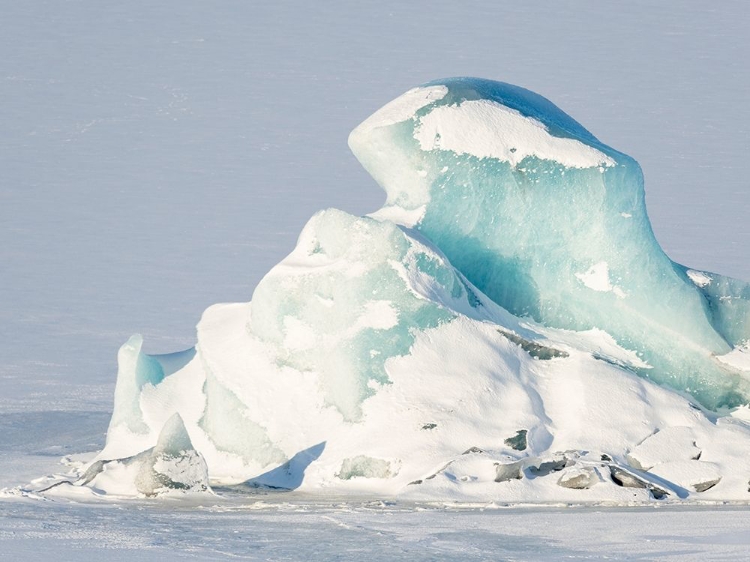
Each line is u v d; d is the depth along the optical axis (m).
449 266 59.53
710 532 45.88
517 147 61.62
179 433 55.19
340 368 58.16
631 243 62.38
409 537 45.06
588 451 56.03
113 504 52.50
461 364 58.25
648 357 62.38
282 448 58.00
